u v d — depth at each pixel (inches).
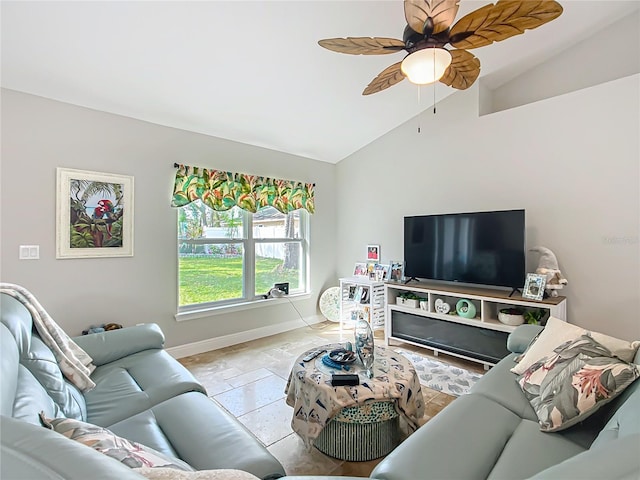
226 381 106.7
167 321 126.7
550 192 118.4
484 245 122.2
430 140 149.5
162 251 125.2
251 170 151.2
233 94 114.9
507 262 116.6
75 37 82.4
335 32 93.2
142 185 120.0
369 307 156.4
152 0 75.7
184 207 133.4
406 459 44.9
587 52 120.3
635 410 42.3
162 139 124.8
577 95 112.8
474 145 136.2
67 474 17.8
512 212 115.9
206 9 80.2
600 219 109.0
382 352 88.3
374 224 171.3
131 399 65.0
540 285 108.2
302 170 172.2
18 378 47.4
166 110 117.6
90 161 109.0
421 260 140.3
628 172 104.0
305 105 129.5
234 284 148.8
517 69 132.0
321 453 72.2
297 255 174.6
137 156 118.8
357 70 112.2
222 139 141.3
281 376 110.6
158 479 27.4
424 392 99.3
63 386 59.6
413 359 126.6
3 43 81.2
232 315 144.9
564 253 115.8
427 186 150.7
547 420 54.1
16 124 96.7
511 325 111.6
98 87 101.7
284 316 164.9
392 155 163.2
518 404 61.5
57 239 103.3
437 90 136.4
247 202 146.7
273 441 76.3
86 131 108.3
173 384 70.3
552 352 66.2
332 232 187.5
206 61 97.4
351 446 69.1
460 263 128.3
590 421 55.4
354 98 131.0
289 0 81.6
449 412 57.6
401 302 142.9
